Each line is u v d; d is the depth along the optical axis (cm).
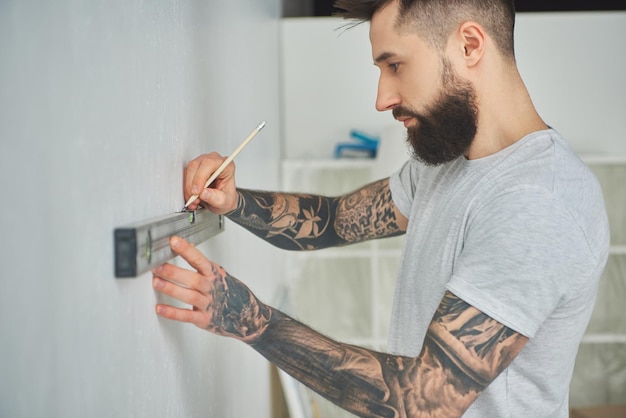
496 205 130
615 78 370
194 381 141
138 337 102
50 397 71
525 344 135
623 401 355
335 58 376
